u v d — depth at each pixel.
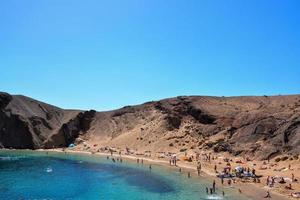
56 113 197.25
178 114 151.50
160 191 66.75
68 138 176.12
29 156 135.62
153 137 144.00
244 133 115.19
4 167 103.31
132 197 61.75
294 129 99.75
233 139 115.94
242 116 127.44
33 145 165.75
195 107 148.88
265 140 105.00
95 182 77.38
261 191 64.69
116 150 144.75
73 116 192.38
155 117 162.25
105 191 67.19
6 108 171.25
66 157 131.75
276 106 135.00
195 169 93.69
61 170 97.69
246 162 96.38
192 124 142.38
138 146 142.50
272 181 69.50
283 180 69.94
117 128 173.38
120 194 64.38
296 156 87.69
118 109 188.12
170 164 104.12
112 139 165.50
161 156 120.19
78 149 159.62
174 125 147.50
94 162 115.62
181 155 117.25
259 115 121.50
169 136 138.62
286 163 86.62
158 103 170.50
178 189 68.38
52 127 183.62
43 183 76.31
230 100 161.38
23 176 86.62
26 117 174.50
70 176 86.62
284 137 99.19
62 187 71.56
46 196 62.62
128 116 178.12
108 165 107.31
